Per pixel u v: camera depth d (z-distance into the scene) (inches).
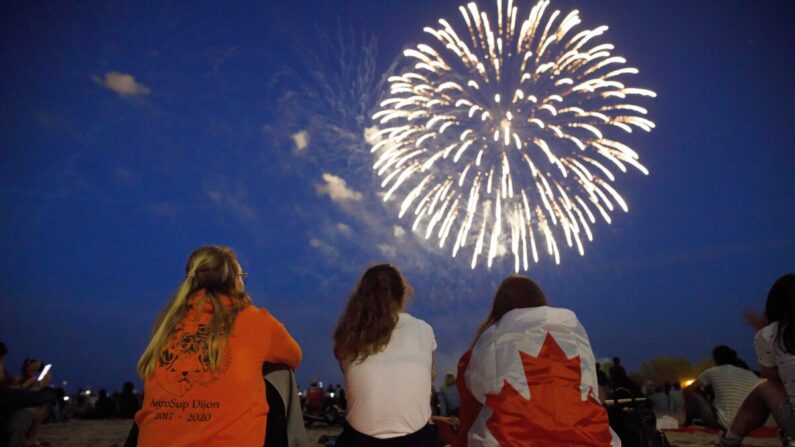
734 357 330.6
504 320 184.2
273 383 171.2
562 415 169.2
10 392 207.3
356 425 183.5
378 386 182.9
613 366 437.7
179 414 152.5
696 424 515.2
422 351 190.2
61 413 885.2
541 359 175.5
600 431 171.3
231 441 151.2
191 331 161.2
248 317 165.8
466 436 184.2
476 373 181.2
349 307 194.5
